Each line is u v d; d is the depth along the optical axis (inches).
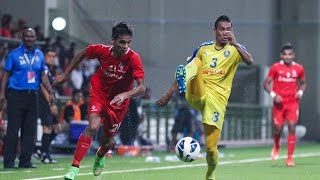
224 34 1235.2
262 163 2009.1
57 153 2228.1
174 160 2101.4
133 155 2333.9
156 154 2432.3
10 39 2247.8
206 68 1237.7
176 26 3750.0
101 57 1208.2
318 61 3720.5
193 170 1722.4
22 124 1720.0
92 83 1225.4
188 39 3762.3
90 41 3452.3
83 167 1748.3
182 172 1658.5
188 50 3759.8
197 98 1216.8
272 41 3774.6
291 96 1968.5
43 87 1835.6
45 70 1733.5
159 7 3725.4
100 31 3486.7
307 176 1592.0
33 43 1705.2
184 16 3762.3
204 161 2057.1
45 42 2380.7
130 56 1203.2
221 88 1234.6
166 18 3742.6
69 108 2207.2
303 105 3722.9
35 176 1496.1
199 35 3767.2
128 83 1225.4
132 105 2351.1
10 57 1699.1
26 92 1700.3
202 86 1213.1
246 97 3523.6
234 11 3784.5
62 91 2456.9
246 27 3782.0
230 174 1633.9
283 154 2476.6
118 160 2078.0
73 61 1228.5
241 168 1818.4
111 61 1204.5
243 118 3243.1
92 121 1182.9
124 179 1470.2
